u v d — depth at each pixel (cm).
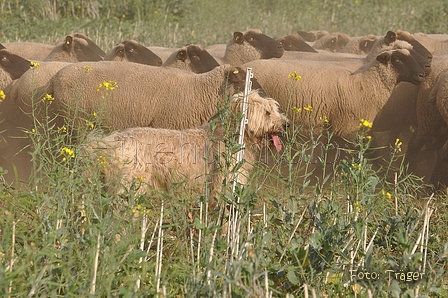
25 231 1168
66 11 5225
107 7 5200
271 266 1208
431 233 1498
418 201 1783
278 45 2992
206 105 2259
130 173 1480
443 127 2433
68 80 2328
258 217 1516
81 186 1323
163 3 5312
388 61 2381
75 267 1138
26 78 2469
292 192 1492
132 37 4634
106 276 1099
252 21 5456
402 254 1301
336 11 5928
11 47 3412
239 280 1103
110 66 2352
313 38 4500
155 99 2289
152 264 1206
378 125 2470
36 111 2422
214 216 1448
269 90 2445
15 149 2539
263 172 1600
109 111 2288
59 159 1806
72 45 3083
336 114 2412
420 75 2347
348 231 1320
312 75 2430
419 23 5284
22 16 4928
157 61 2981
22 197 1228
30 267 1134
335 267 1248
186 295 1106
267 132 1561
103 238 1140
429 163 2514
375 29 5238
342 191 1584
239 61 3012
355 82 2411
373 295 1169
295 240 1280
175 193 1502
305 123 2433
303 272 1202
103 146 1472
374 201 1415
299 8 6016
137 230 1199
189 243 1350
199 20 5200
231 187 1334
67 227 1178
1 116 2575
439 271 1196
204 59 2722
